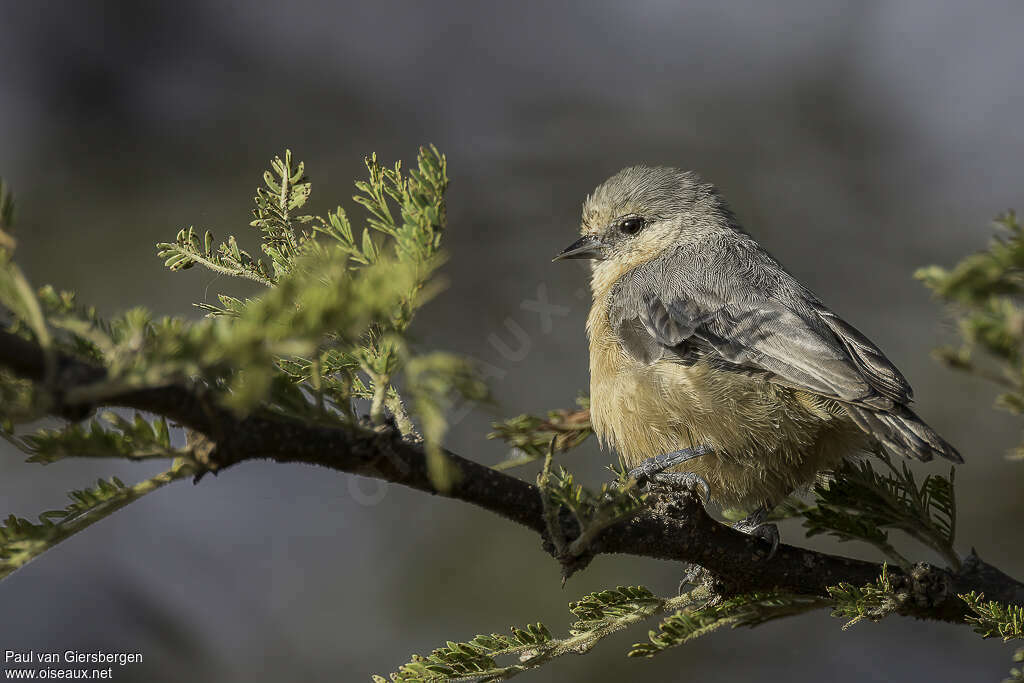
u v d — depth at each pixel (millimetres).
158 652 11742
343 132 14070
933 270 3594
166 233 12664
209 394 4473
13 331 4098
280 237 6117
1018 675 5770
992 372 3521
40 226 12391
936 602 6844
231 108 13609
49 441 4227
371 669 11594
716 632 11758
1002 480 12125
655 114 15391
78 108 13055
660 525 6445
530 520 5797
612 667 11281
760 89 15523
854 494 7273
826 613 12180
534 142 14992
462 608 11805
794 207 14953
